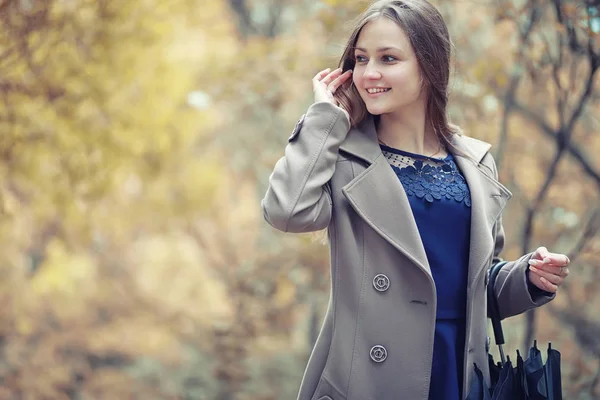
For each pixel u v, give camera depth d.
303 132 3.18
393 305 3.10
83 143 9.12
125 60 9.50
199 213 18.70
